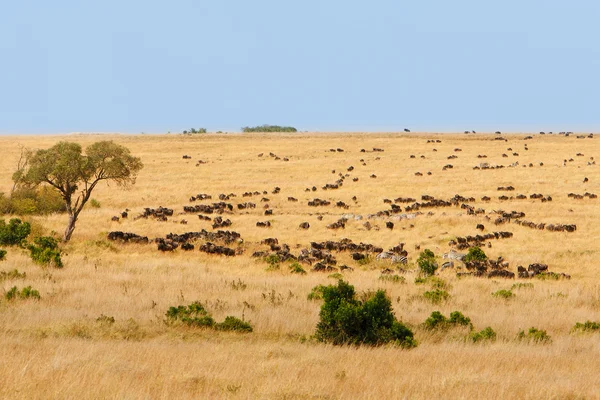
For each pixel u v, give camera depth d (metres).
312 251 175.38
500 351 72.50
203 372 52.38
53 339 70.50
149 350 63.31
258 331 83.56
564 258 177.38
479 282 141.00
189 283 124.06
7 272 125.50
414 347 75.88
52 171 184.62
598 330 92.88
